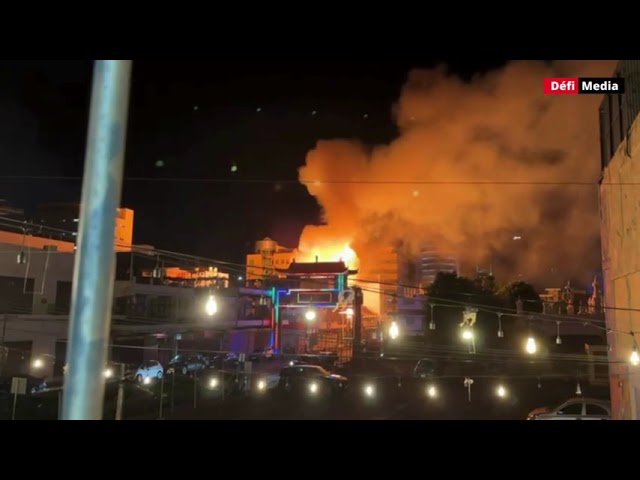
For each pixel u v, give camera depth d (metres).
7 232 30.17
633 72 11.88
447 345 35.22
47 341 25.20
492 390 28.14
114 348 30.38
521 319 35.00
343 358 40.56
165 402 22.27
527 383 29.20
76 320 1.81
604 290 15.95
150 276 35.38
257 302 43.19
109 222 1.89
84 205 1.89
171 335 32.34
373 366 37.31
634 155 11.96
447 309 35.91
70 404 1.77
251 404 23.39
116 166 1.93
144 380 24.55
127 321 30.80
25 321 24.27
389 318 43.59
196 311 36.41
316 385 25.67
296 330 45.50
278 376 31.25
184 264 41.53
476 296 35.50
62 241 32.94
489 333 34.25
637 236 12.04
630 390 13.23
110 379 22.03
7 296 24.91
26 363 24.12
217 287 38.97
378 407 23.34
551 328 35.56
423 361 31.41
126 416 18.81
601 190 16.00
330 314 51.41
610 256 14.97
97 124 1.94
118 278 34.66
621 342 14.01
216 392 24.53
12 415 17.39
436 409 22.83
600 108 16.02
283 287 40.16
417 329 45.84
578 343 34.31
